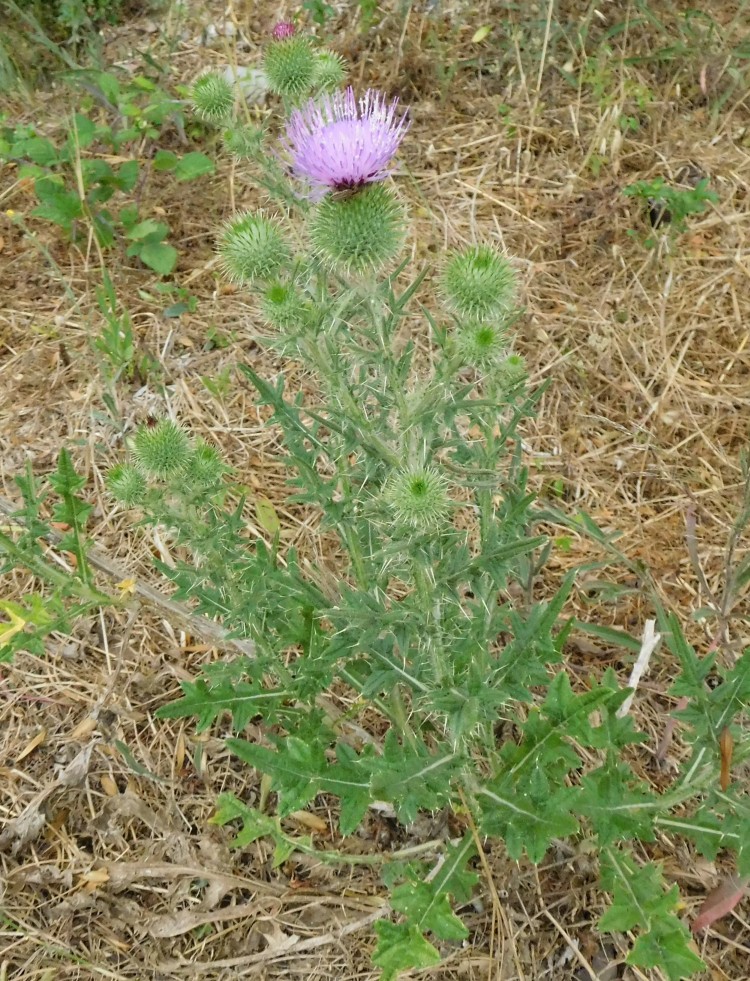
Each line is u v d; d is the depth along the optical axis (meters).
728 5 0.72
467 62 0.67
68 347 0.52
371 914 0.33
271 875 0.34
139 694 0.39
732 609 0.41
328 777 0.29
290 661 0.40
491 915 0.33
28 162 0.63
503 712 0.38
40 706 0.39
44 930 0.33
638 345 0.52
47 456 0.48
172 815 0.36
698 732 0.27
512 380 0.29
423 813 0.36
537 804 0.28
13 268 0.58
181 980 0.32
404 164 0.61
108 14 0.76
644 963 0.26
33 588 0.43
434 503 0.24
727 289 0.54
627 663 0.39
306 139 0.28
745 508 0.35
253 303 0.54
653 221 0.58
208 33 0.73
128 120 0.65
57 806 0.36
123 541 0.44
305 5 0.70
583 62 0.66
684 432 0.48
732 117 0.64
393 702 0.34
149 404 0.50
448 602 0.29
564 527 0.45
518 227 0.58
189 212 0.61
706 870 0.33
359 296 0.26
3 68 0.70
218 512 0.32
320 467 0.47
